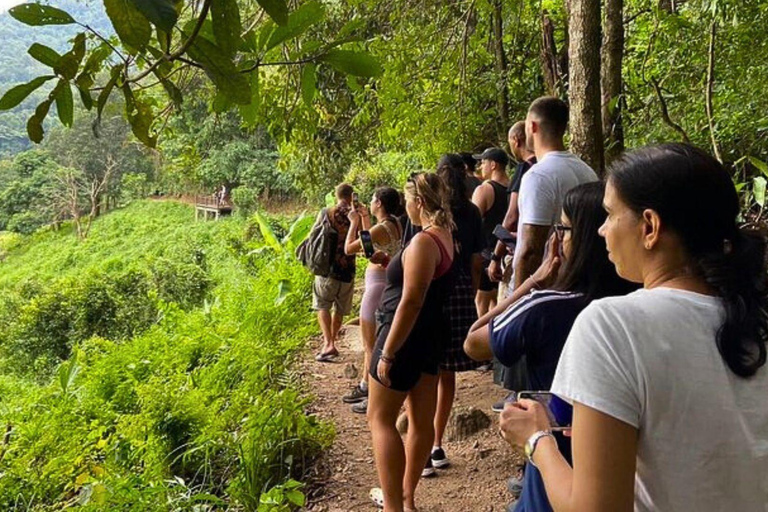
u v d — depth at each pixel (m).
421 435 2.92
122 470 3.43
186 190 37.75
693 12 5.18
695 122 4.62
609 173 1.19
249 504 3.23
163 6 0.93
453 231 2.84
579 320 1.09
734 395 1.01
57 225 40.22
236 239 17.34
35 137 1.20
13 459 3.63
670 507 1.03
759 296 1.06
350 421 4.39
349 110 7.41
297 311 6.59
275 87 4.62
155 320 12.70
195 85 4.18
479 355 1.96
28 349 12.41
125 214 38.78
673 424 1.02
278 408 3.78
